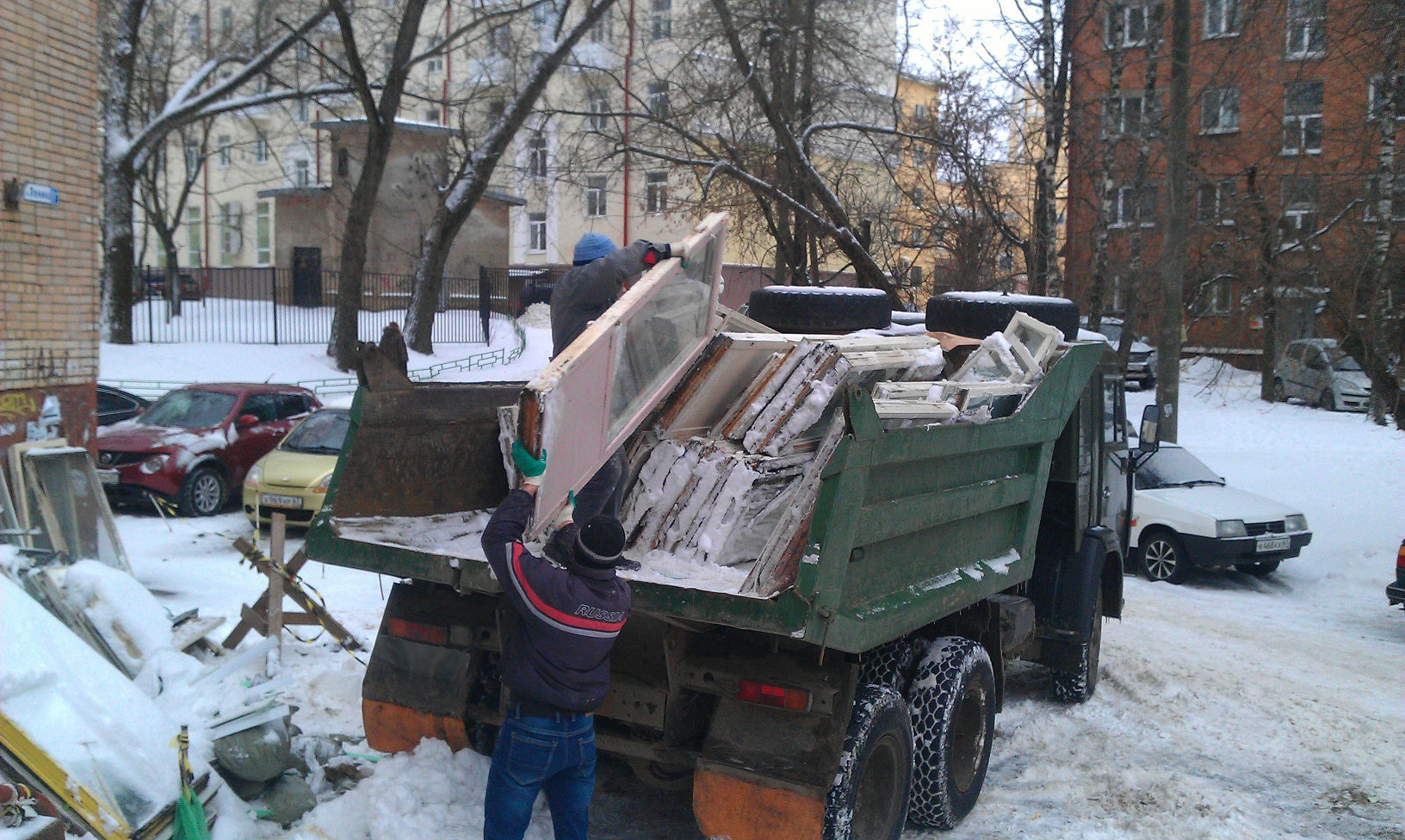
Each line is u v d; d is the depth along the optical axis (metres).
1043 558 7.17
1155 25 19.55
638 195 23.92
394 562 4.29
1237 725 6.93
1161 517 12.54
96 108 9.00
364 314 31.19
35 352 8.47
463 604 4.73
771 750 4.04
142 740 3.95
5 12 8.11
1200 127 17.80
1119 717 7.02
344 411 12.77
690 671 4.22
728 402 5.36
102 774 3.69
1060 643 7.11
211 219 47.91
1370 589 12.31
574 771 4.00
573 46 22.11
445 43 22.67
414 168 28.98
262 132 30.89
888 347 5.50
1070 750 6.32
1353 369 23.69
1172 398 14.92
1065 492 7.04
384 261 33.34
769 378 5.10
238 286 37.53
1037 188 19.23
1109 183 19.78
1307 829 5.30
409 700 4.71
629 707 4.37
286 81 25.06
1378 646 9.69
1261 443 20.98
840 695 4.04
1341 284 12.84
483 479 4.98
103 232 23.84
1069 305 6.79
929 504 4.65
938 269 21.27
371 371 4.38
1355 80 14.24
